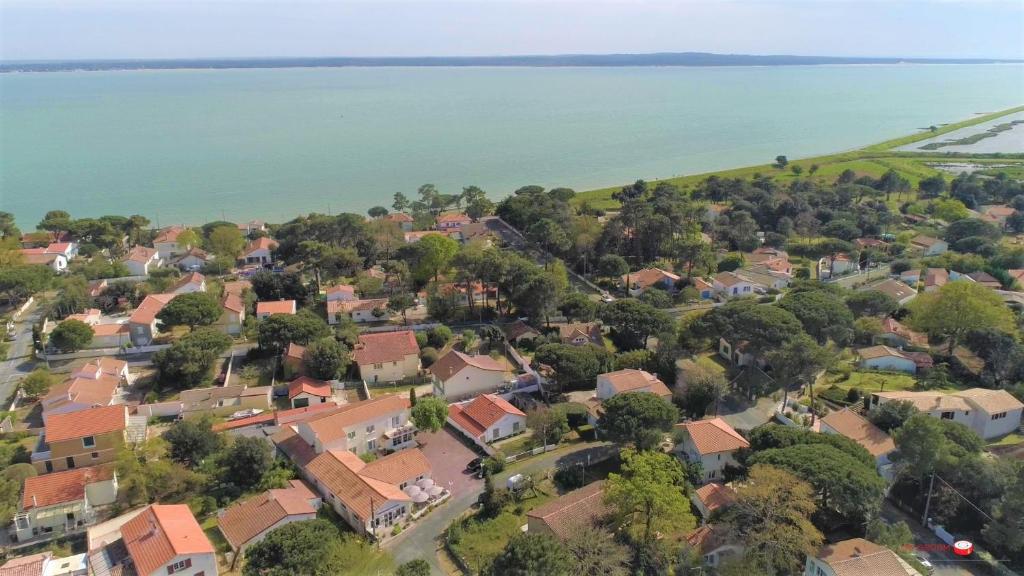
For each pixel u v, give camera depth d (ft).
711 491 233.96
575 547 198.29
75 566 198.39
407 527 230.07
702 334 363.56
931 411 283.38
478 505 241.76
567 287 463.83
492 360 357.41
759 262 531.91
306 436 275.18
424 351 373.81
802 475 218.38
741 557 204.03
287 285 450.71
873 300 401.29
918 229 622.95
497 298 457.27
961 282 368.68
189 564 191.21
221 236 567.59
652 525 210.79
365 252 548.31
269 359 373.20
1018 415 287.07
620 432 261.44
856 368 353.72
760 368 346.95
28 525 222.89
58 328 369.91
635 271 533.96
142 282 480.23
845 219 625.00
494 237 626.23
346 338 371.15
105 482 238.68
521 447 283.59
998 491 226.79
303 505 226.79
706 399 304.09
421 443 289.94
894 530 211.82
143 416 299.38
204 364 342.85
